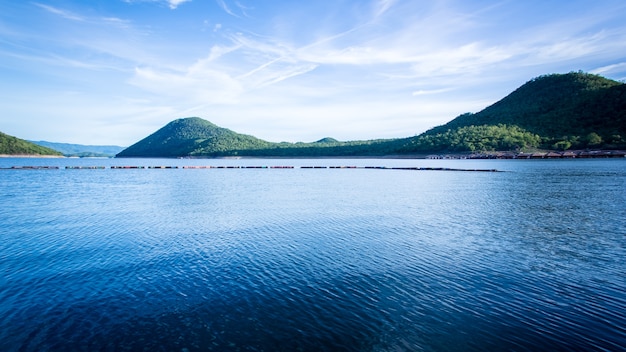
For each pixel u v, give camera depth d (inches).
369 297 607.5
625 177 2699.3
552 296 613.6
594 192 1900.8
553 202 1590.8
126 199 1775.3
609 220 1201.4
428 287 648.4
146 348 465.7
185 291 633.6
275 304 583.8
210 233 1042.1
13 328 510.0
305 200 1724.9
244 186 2475.4
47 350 459.5
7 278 689.0
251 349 462.9
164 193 2048.5
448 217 1269.7
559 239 959.6
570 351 459.2
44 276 700.7
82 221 1215.6
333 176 3464.6
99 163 7593.5
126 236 1007.0
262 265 762.2
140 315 550.3
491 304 584.4
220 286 654.5
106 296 613.9
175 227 1120.8
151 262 783.1
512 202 1609.3
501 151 7219.5
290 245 911.7
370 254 834.8
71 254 839.7
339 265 761.0
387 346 469.1
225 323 526.0
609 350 461.4
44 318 539.5
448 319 537.0
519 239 962.7
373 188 2293.3
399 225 1140.5
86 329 510.0
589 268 743.7
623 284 663.1
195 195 1946.4
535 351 459.5
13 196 1881.2
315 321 530.3
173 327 515.8
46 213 1370.6
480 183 2513.5
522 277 695.1
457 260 791.7
